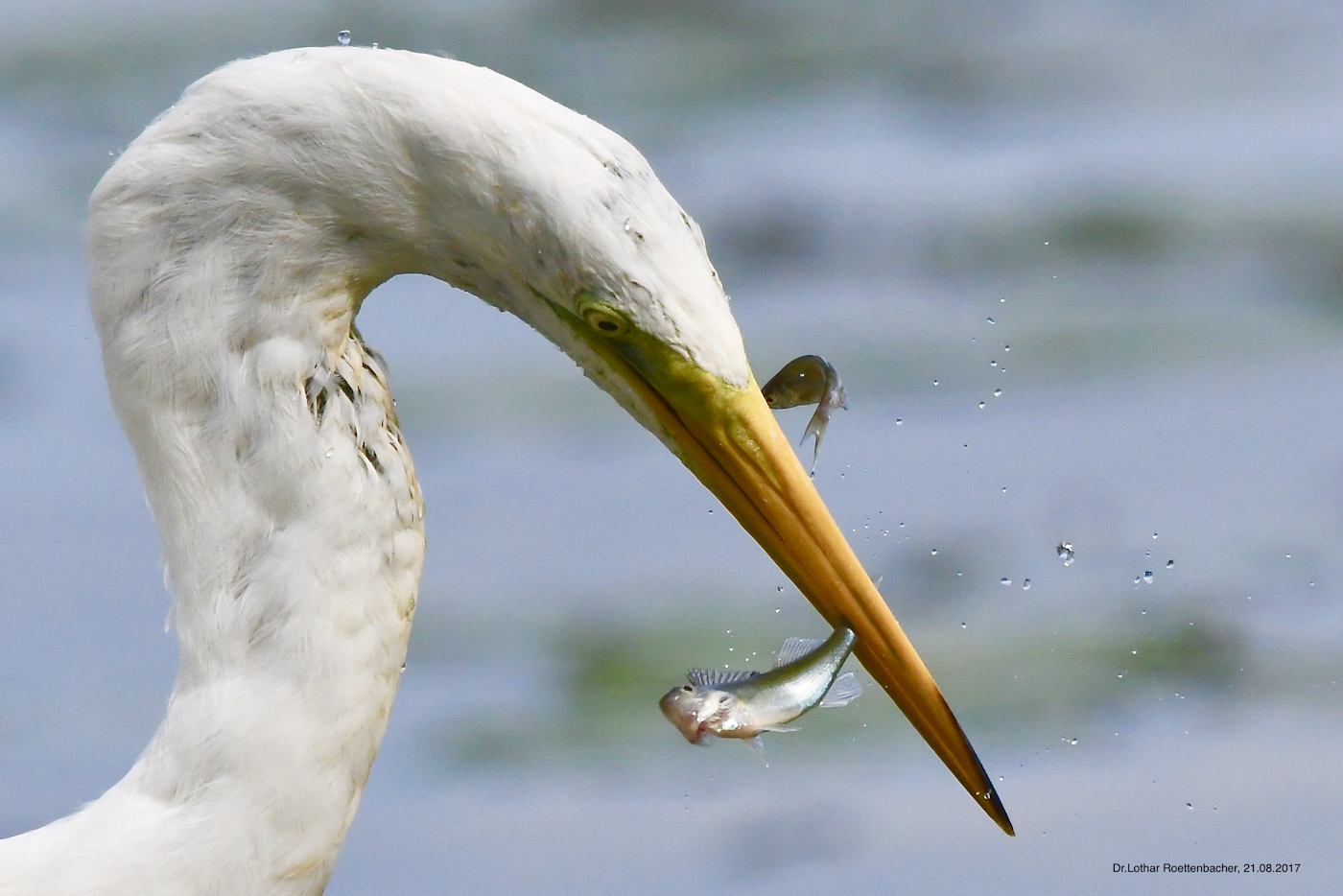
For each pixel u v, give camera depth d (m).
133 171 4.94
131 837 4.95
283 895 4.95
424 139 4.94
